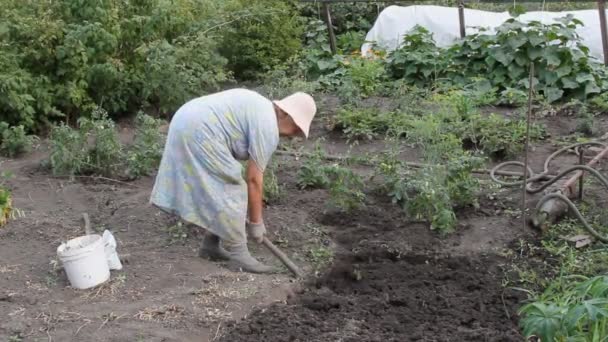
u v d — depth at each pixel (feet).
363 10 47.29
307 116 17.72
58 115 32.24
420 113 30.99
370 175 25.62
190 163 17.97
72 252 18.29
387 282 19.62
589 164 25.44
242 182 18.39
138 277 19.26
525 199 23.20
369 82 35.73
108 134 26.81
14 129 29.19
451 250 21.08
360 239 21.68
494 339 16.70
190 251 20.75
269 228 21.99
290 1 42.83
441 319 17.83
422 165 24.04
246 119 17.65
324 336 16.81
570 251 20.17
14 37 32.12
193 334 16.75
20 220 22.88
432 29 40.98
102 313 17.54
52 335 16.70
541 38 34.58
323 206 23.57
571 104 32.37
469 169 23.12
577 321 13.51
